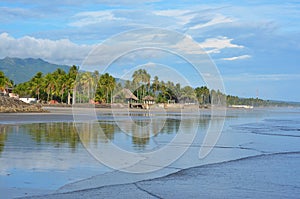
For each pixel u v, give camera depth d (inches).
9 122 1187.9
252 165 493.4
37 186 347.3
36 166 435.8
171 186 365.7
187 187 363.3
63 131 887.1
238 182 388.2
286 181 395.2
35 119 1357.0
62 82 3745.1
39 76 4197.8
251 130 1112.8
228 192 346.3
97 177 392.5
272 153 612.7
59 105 3176.7
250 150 648.4
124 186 360.2
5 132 839.7
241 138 859.4
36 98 4114.2
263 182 389.4
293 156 578.9
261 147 692.7
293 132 1055.6
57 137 749.3
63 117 1513.3
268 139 844.0
